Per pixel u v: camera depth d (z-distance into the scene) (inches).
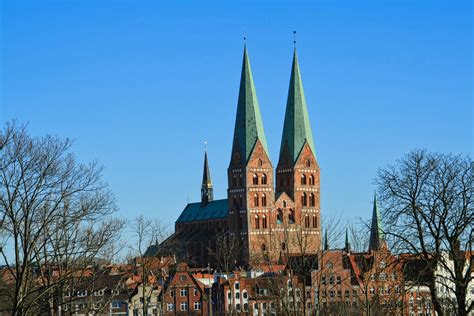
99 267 4800.7
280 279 4589.1
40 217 3998.5
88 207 3452.3
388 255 3390.7
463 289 3142.2
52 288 3120.1
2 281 3543.3
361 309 4611.2
